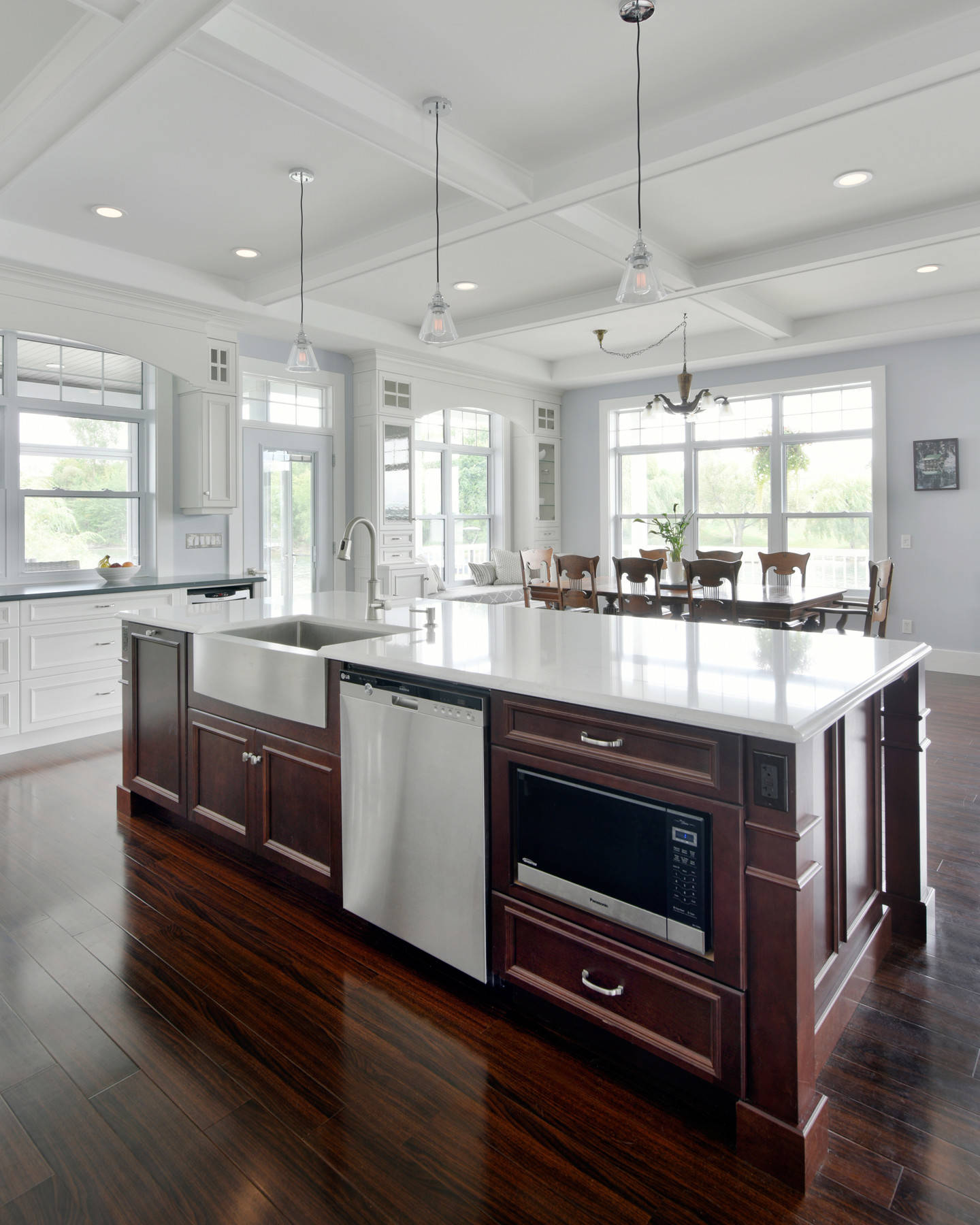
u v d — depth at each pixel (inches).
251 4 91.0
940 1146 57.4
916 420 236.8
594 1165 56.0
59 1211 51.5
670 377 290.0
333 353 245.1
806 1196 53.3
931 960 82.7
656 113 115.7
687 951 60.4
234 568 214.1
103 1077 64.5
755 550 275.9
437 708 76.2
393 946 86.7
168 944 86.3
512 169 129.9
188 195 142.9
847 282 201.8
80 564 191.8
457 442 302.4
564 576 274.5
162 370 194.2
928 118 119.0
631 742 63.1
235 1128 58.9
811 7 92.7
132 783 122.9
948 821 119.6
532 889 70.9
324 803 90.2
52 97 101.9
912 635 241.3
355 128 109.8
